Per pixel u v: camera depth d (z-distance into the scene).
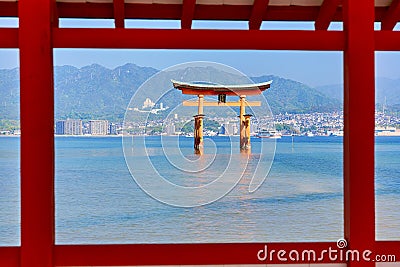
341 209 16.11
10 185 19.67
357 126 3.92
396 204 17.03
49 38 3.81
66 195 17.52
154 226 15.09
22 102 3.79
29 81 3.79
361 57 3.92
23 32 3.79
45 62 3.80
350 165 3.92
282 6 5.13
